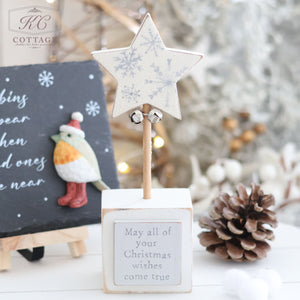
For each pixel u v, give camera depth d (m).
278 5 1.58
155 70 0.74
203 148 1.57
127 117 1.61
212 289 0.77
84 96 0.91
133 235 0.74
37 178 0.85
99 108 0.92
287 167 1.46
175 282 0.75
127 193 0.80
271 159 1.50
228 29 1.51
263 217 0.87
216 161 1.49
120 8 1.47
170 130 1.58
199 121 1.55
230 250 0.85
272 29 1.63
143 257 0.75
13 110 0.85
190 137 1.54
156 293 0.76
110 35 1.56
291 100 1.59
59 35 1.39
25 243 0.85
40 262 0.88
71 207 0.87
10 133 0.84
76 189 0.87
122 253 0.74
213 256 0.90
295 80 1.62
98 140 0.91
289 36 1.63
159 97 0.75
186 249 0.75
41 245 0.86
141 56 0.73
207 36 1.52
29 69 0.87
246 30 1.50
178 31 1.50
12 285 0.79
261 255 0.84
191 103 1.53
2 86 0.84
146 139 0.76
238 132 1.59
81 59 1.48
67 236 0.88
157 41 0.73
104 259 0.75
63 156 0.84
